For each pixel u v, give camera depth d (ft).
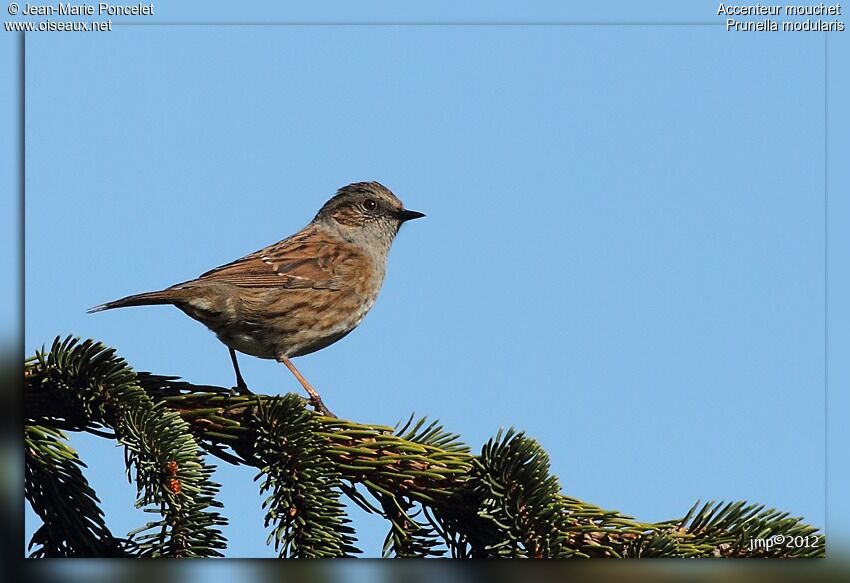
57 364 24.25
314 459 24.71
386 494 25.46
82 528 24.97
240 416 26.00
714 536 23.57
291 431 25.11
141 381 26.48
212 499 23.29
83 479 25.09
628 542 23.40
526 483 22.91
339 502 24.47
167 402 26.35
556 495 22.89
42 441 24.66
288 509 24.43
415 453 25.45
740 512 23.68
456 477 25.00
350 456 25.35
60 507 25.00
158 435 23.43
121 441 23.40
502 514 23.17
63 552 25.07
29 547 25.07
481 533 25.20
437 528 25.49
